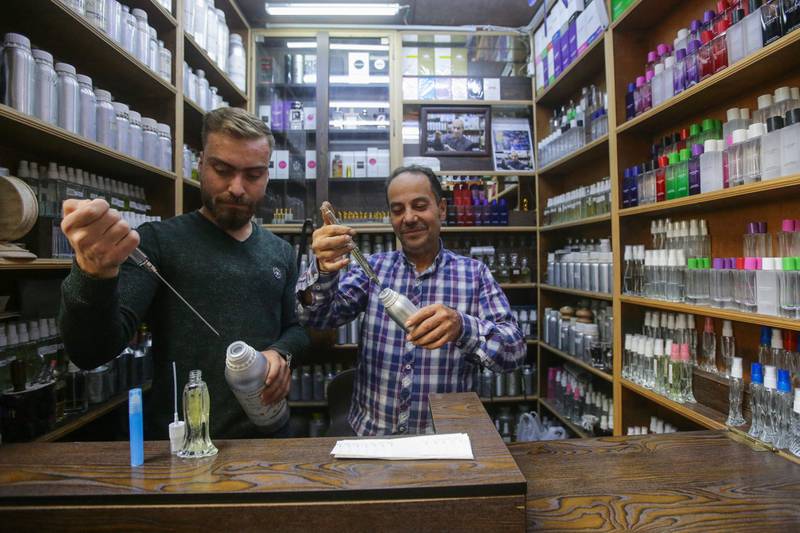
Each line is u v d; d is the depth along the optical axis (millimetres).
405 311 870
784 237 1279
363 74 2910
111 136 1497
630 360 1840
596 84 2412
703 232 1598
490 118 2941
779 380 1118
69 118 1291
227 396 1121
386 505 562
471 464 640
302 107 2912
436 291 1307
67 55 1537
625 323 1885
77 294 685
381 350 1266
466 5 2689
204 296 1139
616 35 1932
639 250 1809
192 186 2164
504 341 1070
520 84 2945
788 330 1247
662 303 1584
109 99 1503
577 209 2424
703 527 707
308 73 2926
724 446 1012
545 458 958
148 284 1052
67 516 549
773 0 1175
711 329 1553
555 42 2561
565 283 2449
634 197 1801
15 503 551
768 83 1354
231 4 2520
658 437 1066
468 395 1003
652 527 704
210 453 690
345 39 2889
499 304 1275
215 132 1095
